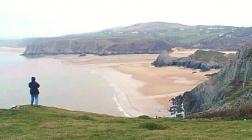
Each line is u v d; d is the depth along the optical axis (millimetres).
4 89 157625
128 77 181000
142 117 45000
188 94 102250
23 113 42062
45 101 126625
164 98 120438
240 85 76625
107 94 134625
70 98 130625
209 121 40281
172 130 33375
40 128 34531
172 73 189125
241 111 45156
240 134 30109
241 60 80750
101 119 41969
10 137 30891
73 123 37094
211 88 90812
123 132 32188
